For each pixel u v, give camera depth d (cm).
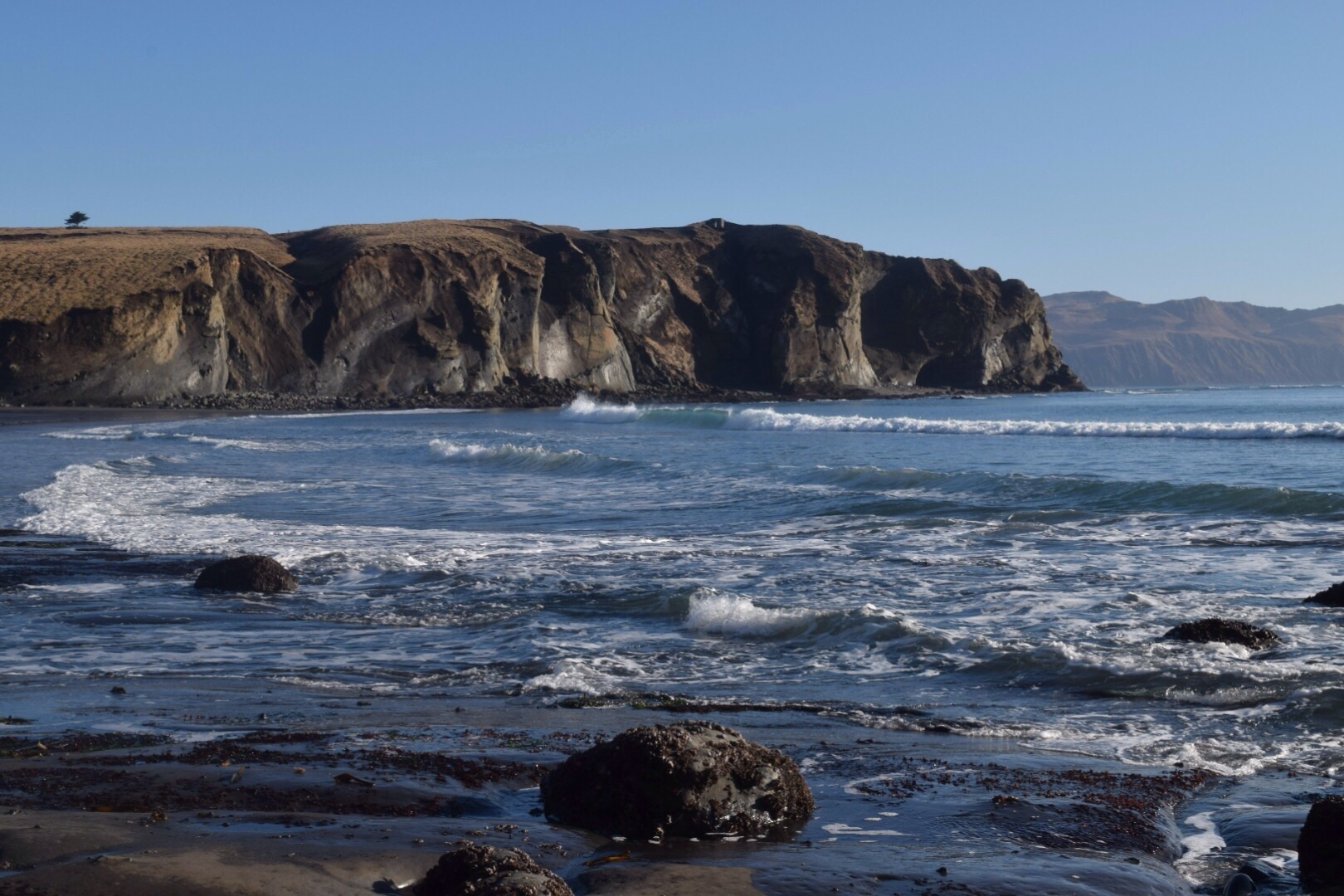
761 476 2766
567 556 1630
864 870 500
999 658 964
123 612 1244
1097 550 1612
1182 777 656
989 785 641
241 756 673
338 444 4328
